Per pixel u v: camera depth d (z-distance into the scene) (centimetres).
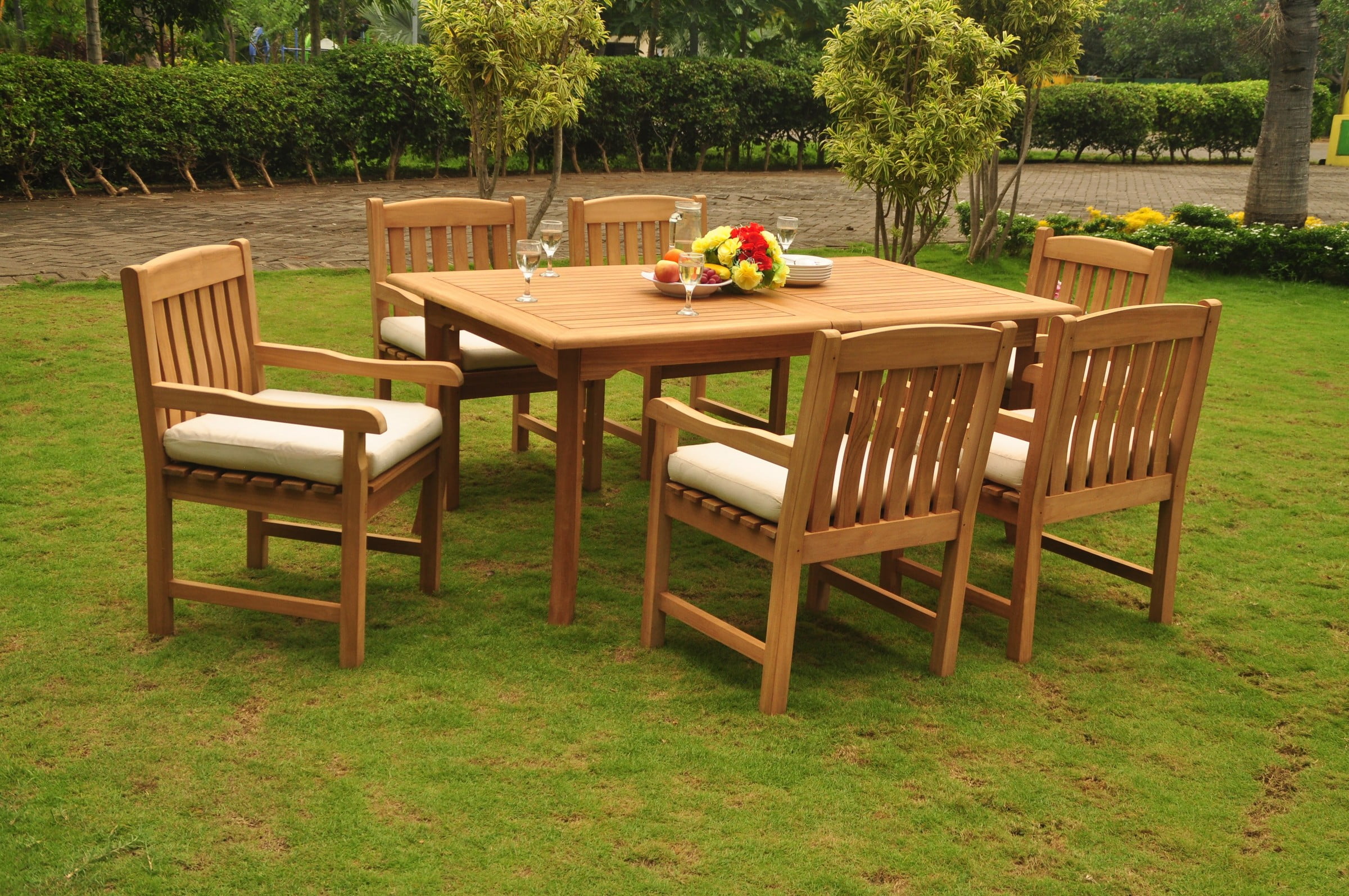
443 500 420
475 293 380
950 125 691
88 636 315
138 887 216
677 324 338
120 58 1842
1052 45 838
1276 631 355
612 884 224
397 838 235
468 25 729
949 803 258
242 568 366
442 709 287
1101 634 352
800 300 392
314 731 273
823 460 281
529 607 351
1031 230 1041
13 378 553
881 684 314
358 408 288
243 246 344
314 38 1703
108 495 419
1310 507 464
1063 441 320
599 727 283
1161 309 322
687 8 2131
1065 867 238
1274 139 1075
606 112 1747
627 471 488
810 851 238
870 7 709
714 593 373
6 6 1717
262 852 229
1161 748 287
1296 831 254
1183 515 454
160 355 305
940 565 409
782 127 1930
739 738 281
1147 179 1878
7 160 1174
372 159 1558
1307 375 676
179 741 267
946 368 291
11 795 243
